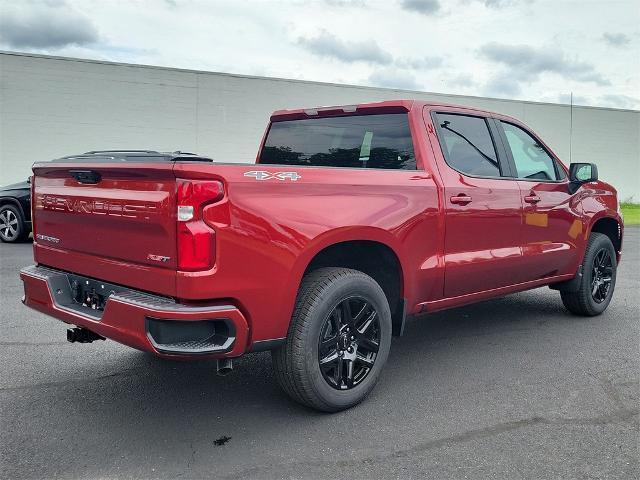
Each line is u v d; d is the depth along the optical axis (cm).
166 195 300
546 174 547
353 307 371
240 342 310
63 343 501
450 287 442
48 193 383
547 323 582
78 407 371
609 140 2705
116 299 313
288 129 516
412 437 333
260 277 316
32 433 334
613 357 477
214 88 1900
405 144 435
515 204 488
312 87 2033
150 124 1825
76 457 307
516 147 517
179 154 366
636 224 1898
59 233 378
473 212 448
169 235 300
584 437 333
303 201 338
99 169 333
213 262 299
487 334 543
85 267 356
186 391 400
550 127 2555
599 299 611
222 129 1922
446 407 375
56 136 1716
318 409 359
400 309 409
